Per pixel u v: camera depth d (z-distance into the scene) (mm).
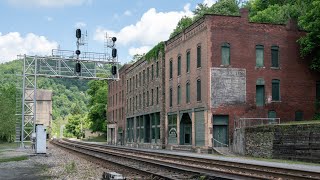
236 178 15641
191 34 46281
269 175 17031
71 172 21125
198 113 44094
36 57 49500
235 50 42656
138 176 18641
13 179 18438
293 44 44375
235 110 42062
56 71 49469
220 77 42031
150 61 60969
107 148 55000
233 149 37906
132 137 72062
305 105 44281
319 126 25672
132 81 72125
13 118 72250
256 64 43188
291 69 44156
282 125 29266
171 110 52125
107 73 51625
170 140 52344
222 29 42438
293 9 56844
